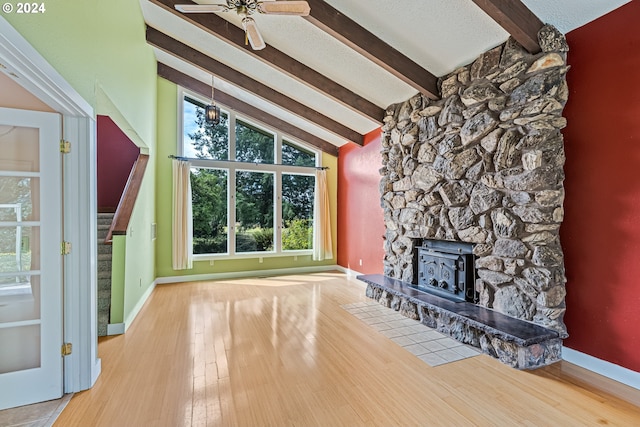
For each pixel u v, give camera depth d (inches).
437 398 84.1
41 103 83.0
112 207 207.8
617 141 93.7
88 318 88.1
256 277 240.8
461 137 132.5
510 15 98.7
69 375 86.2
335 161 273.9
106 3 107.9
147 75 183.2
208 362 103.5
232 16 144.8
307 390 87.6
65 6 77.5
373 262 221.5
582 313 101.8
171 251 221.3
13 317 81.4
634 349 89.5
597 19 97.7
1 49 55.1
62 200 85.3
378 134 217.3
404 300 153.2
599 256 97.7
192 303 170.7
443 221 142.3
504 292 116.1
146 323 139.6
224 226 239.6
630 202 90.7
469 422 74.2
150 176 192.7
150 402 81.8
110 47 113.0
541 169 103.3
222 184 239.6
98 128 207.2
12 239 81.0
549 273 102.2
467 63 133.0
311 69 170.6
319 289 203.8
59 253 84.4
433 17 115.3
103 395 84.9
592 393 86.4
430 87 144.9
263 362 103.7
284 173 259.9
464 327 120.3
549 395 85.5
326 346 116.6
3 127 79.6
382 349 114.3
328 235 268.4
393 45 134.5
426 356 108.8
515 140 111.7
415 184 159.6
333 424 73.6
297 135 257.0
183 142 228.1
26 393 80.7
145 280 175.9
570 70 105.0
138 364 101.9
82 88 87.4
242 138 246.5
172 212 220.4
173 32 177.0
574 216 104.1
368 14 121.8
